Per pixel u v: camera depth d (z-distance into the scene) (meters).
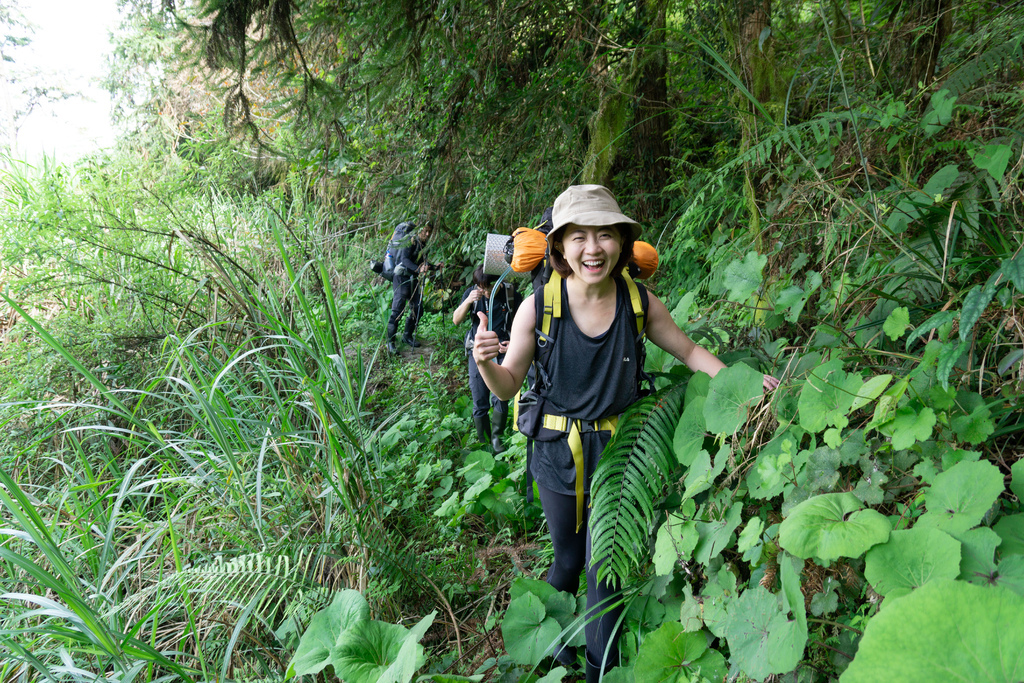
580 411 1.94
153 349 4.57
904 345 1.89
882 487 1.52
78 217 5.48
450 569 2.81
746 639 1.46
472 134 4.69
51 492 3.34
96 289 5.07
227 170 8.30
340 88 4.16
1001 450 1.54
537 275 1.99
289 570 2.44
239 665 2.38
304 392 3.04
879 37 3.35
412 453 3.95
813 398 1.66
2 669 2.25
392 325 6.45
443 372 5.71
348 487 2.77
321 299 4.90
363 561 2.53
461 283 6.23
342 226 7.71
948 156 2.43
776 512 1.73
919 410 1.54
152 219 6.18
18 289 5.09
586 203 1.75
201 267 5.17
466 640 2.50
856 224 2.12
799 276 2.42
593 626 1.99
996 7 2.93
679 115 5.32
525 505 3.20
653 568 1.97
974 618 1.01
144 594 2.29
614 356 1.88
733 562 1.71
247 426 3.40
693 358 2.02
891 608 1.07
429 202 5.29
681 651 1.68
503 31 4.21
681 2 4.04
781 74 3.50
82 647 2.17
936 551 1.24
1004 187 1.85
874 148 2.53
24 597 1.89
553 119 4.53
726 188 3.44
